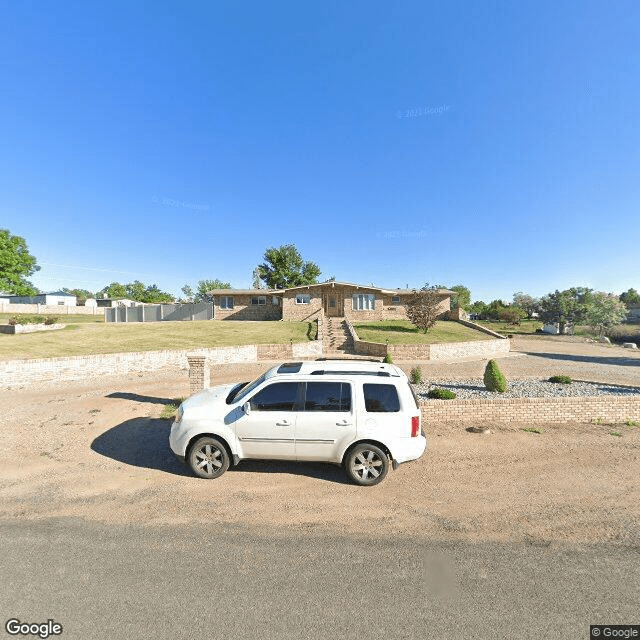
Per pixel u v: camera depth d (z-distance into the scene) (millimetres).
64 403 9812
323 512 4691
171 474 5730
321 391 5688
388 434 5469
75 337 19922
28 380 12617
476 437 7500
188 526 4328
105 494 5070
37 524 4309
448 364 17547
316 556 3793
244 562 3682
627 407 8625
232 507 4781
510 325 49625
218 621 2947
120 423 8125
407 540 4105
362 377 5758
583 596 3266
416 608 3109
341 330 24219
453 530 4312
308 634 2828
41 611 3029
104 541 3994
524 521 4512
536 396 9992
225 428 5641
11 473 5688
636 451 6793
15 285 46531
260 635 2816
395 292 32719
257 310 33344
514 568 3639
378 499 5043
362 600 3191
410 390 5785
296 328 25078
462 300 63531
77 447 6758
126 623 2918
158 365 15500
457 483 5527
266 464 6129
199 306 33250
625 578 3500
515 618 3014
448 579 3469
